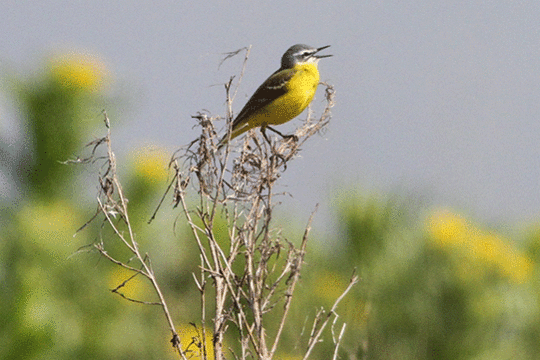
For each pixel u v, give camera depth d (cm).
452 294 809
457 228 823
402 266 834
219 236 970
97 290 957
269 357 561
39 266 763
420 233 844
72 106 1138
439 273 823
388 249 834
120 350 1005
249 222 587
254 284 589
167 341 1093
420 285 820
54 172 1123
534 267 830
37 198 1095
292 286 587
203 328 574
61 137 1130
